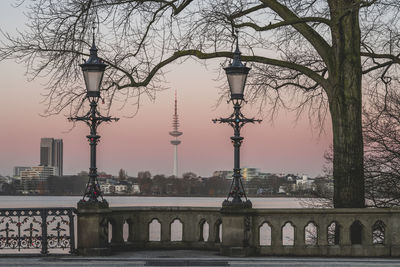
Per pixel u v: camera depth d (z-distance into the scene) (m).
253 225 16.55
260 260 15.45
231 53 20.48
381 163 26.12
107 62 21.75
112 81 21.95
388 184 25.77
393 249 16.31
